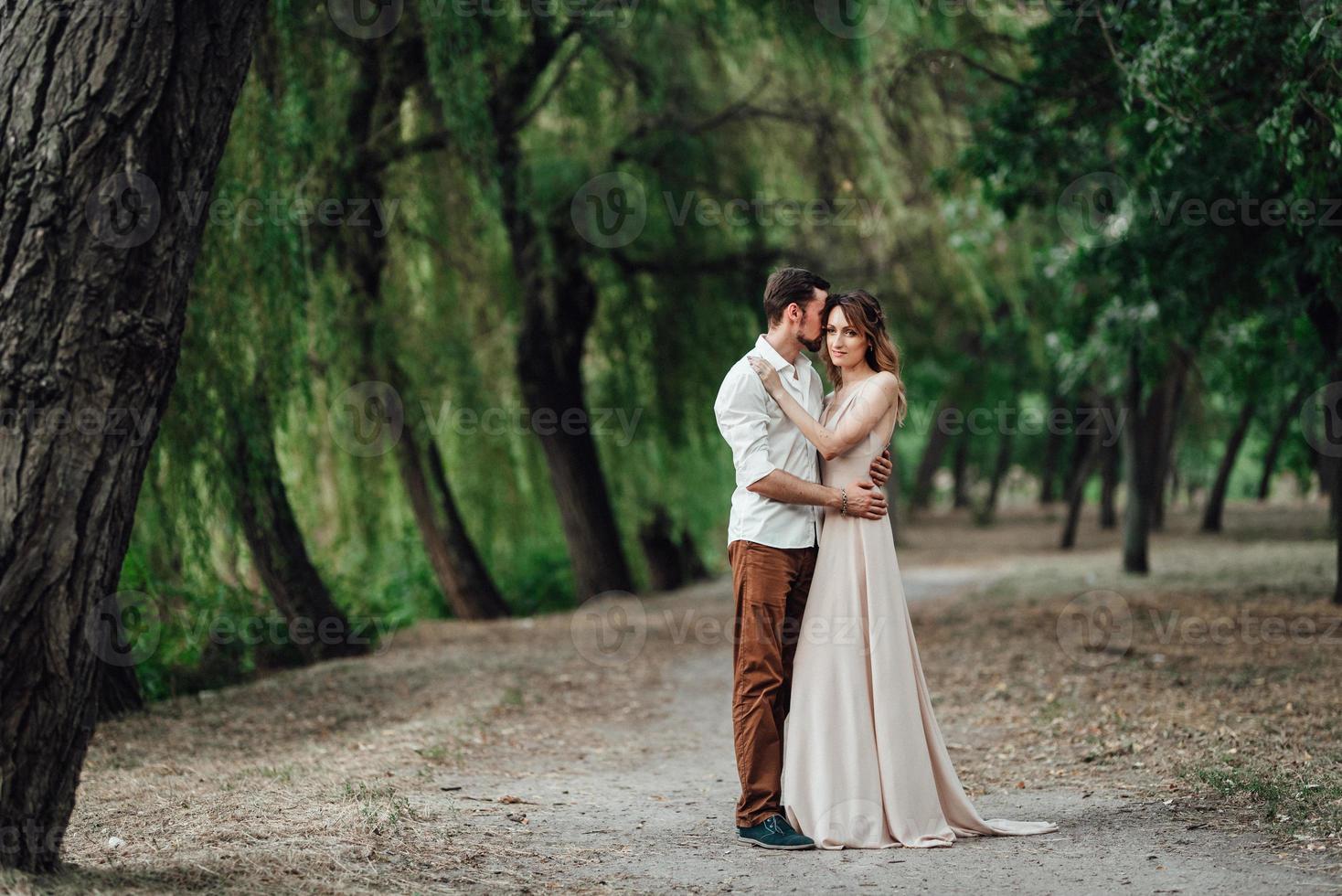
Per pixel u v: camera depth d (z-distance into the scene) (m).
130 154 4.28
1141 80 8.41
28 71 4.24
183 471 10.57
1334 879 4.36
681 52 15.93
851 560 5.36
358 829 5.11
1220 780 5.94
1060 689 9.62
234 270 10.31
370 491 15.81
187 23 4.44
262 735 8.74
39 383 4.12
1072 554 27.86
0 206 4.17
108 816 5.58
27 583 4.08
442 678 11.55
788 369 5.44
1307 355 15.66
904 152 16.59
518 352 17.89
